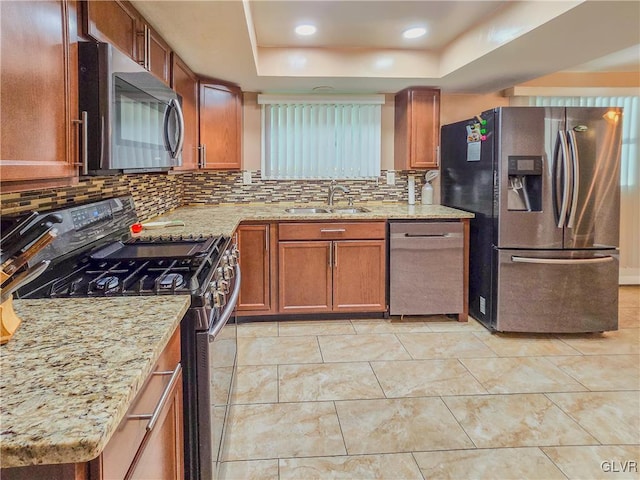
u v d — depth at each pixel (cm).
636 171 459
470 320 370
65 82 120
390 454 196
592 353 304
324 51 344
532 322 331
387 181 427
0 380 80
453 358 294
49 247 150
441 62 350
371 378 266
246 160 415
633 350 309
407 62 351
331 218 354
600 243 328
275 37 318
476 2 261
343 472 184
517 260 325
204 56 286
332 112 413
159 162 200
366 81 362
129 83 161
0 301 99
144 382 90
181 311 122
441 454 196
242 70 323
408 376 268
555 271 327
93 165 142
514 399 242
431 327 353
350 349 309
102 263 177
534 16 239
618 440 205
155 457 99
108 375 82
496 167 326
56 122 115
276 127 411
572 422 220
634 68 428
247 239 353
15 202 147
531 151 320
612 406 234
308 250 358
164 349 109
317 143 414
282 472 184
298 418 223
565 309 330
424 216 357
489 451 197
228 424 203
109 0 168
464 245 363
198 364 141
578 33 247
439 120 395
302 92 403
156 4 201
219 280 170
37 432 65
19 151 97
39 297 134
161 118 203
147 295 137
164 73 254
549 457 193
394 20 286
